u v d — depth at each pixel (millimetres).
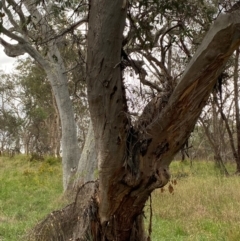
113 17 3045
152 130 3492
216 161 17625
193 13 3818
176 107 3301
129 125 3482
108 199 3932
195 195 10383
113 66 3178
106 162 3588
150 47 3783
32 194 12867
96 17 3082
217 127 19531
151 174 3686
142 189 3809
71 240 4750
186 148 3842
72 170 12672
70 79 13156
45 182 15219
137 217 4387
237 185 11750
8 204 11141
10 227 7973
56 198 11258
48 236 5434
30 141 37188
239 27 2805
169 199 10016
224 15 2834
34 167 20891
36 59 12336
